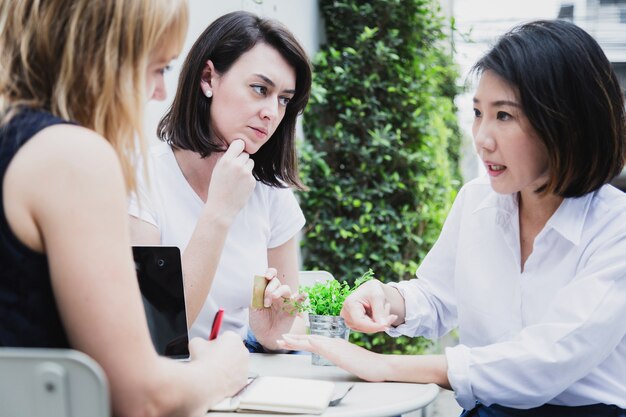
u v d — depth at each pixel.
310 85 1.89
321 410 1.15
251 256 1.88
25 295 0.91
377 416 1.18
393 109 4.00
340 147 3.92
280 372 1.51
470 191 1.69
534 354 1.33
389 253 3.86
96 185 0.91
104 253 0.91
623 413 1.41
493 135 1.42
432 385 1.36
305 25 3.88
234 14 1.81
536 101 1.36
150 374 0.94
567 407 1.43
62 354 0.78
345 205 3.80
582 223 1.45
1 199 0.90
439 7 4.21
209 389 1.07
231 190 1.67
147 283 1.36
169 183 1.83
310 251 3.85
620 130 1.42
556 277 1.48
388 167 3.98
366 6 4.05
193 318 1.64
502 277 1.56
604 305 1.34
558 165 1.40
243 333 1.90
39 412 0.78
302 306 1.67
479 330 1.59
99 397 0.78
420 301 1.70
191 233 1.82
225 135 1.80
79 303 0.90
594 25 4.89
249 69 1.76
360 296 1.59
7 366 0.78
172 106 1.86
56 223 0.89
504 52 1.40
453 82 4.59
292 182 1.99
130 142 1.02
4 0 1.00
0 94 0.96
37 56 0.97
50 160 0.90
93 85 0.97
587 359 1.34
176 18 1.02
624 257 1.38
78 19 0.97
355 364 1.40
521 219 1.58
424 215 3.92
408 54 4.11
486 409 1.50
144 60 1.00
